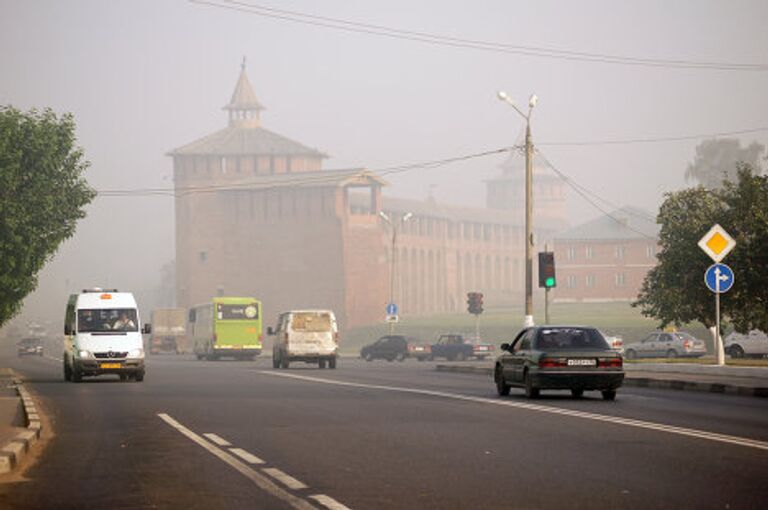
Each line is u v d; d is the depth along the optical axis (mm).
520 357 32000
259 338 94125
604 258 191250
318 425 23469
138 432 22641
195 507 13023
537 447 18875
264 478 15367
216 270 169625
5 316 61750
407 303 183750
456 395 33812
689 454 17578
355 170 161875
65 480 15625
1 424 22797
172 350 132000
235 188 167625
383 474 15672
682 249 57469
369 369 62469
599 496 13469
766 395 32656
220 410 28156
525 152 57125
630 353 84750
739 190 57219
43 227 60938
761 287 51281
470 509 12641
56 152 61219
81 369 45531
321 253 161625
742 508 12492
